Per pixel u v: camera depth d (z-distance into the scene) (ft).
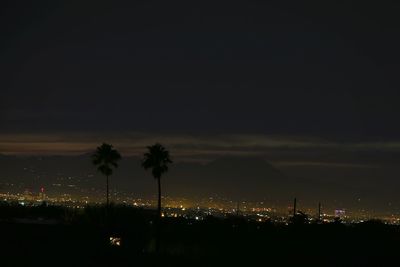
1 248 147.33
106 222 195.72
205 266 163.84
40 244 154.40
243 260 177.37
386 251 197.16
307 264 176.96
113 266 151.43
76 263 147.02
